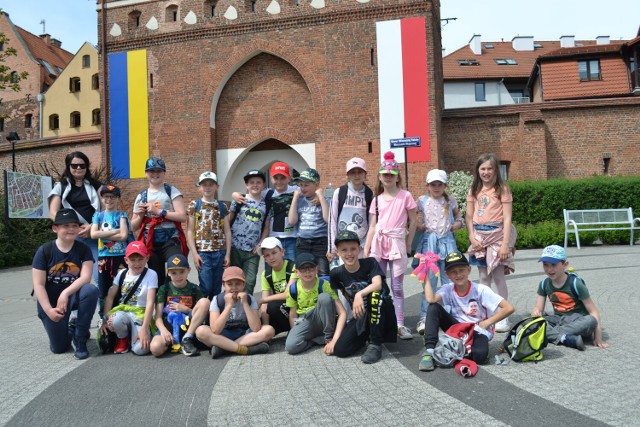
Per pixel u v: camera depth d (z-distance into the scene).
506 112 23.36
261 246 5.92
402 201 6.22
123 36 23.56
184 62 22.92
